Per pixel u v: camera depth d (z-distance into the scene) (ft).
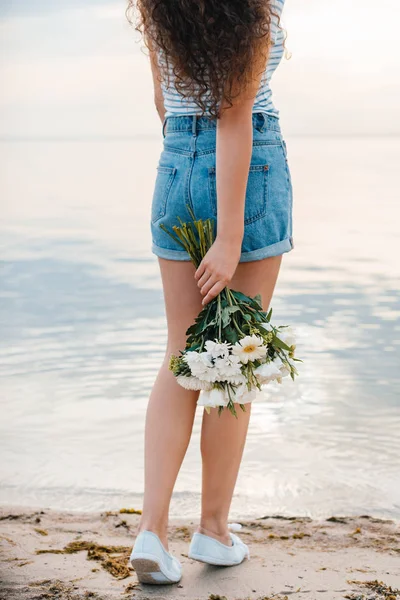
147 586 7.03
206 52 6.31
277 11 6.70
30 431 12.76
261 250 7.08
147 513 7.10
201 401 6.49
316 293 24.47
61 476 10.98
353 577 7.30
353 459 11.67
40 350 17.90
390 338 18.81
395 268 28.89
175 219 7.09
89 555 7.86
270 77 7.03
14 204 55.36
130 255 32.89
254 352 6.36
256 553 8.07
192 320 7.25
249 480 10.92
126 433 12.70
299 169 87.15
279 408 13.93
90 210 51.44
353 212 48.19
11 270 29.58
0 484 10.65
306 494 10.43
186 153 6.97
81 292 25.11
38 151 150.41
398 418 13.37
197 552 7.50
